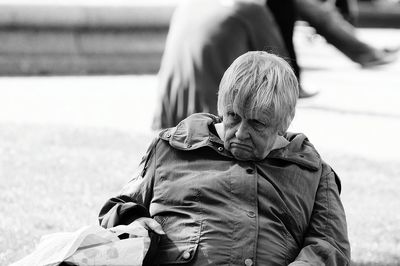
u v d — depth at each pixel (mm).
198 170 8594
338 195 8820
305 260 8234
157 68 35469
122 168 17500
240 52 19906
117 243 7949
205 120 8844
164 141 8805
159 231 8250
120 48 35250
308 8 28469
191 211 8430
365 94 31031
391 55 29797
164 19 35594
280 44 20297
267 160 8625
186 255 8180
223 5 20125
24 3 34031
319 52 44219
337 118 25719
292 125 24203
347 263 8531
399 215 15133
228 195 8422
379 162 19516
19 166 17281
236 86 8109
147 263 8211
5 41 33812
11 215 13945
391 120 25812
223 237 8242
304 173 8656
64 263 7824
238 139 8266
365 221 14594
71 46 34594
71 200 14945
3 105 25766
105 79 32781
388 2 65500
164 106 20375
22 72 33562
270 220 8398
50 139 20109
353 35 29188
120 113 24906
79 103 26625
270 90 8062
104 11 34844
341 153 20297
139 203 8727
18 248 12242
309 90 31047
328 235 8570
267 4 24266
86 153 18750
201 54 19750
